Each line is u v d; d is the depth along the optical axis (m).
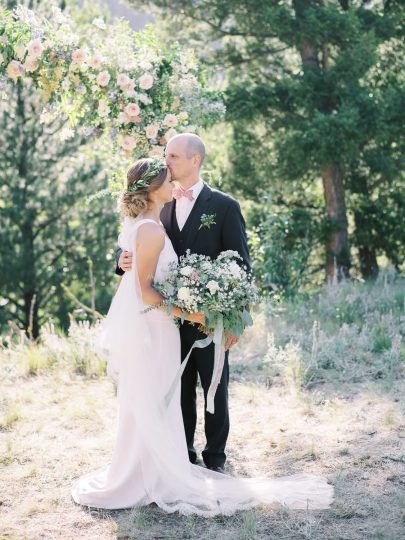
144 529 3.54
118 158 6.04
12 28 5.19
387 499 3.75
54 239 15.30
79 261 15.65
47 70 5.32
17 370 6.36
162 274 3.83
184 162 3.99
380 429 4.71
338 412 5.10
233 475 4.19
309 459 4.34
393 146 14.29
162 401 3.84
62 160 15.20
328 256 13.94
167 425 3.84
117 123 5.58
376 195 15.35
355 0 14.16
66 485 4.07
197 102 5.71
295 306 8.59
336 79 12.59
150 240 3.70
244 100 12.70
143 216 3.81
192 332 4.10
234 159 14.00
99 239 15.41
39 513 3.72
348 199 15.13
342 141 12.03
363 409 5.12
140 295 3.76
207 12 13.35
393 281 10.45
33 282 15.22
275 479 4.04
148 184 3.75
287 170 13.41
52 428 4.97
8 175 14.71
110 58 5.51
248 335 7.20
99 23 5.55
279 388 5.75
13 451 4.54
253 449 4.57
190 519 3.62
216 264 3.80
